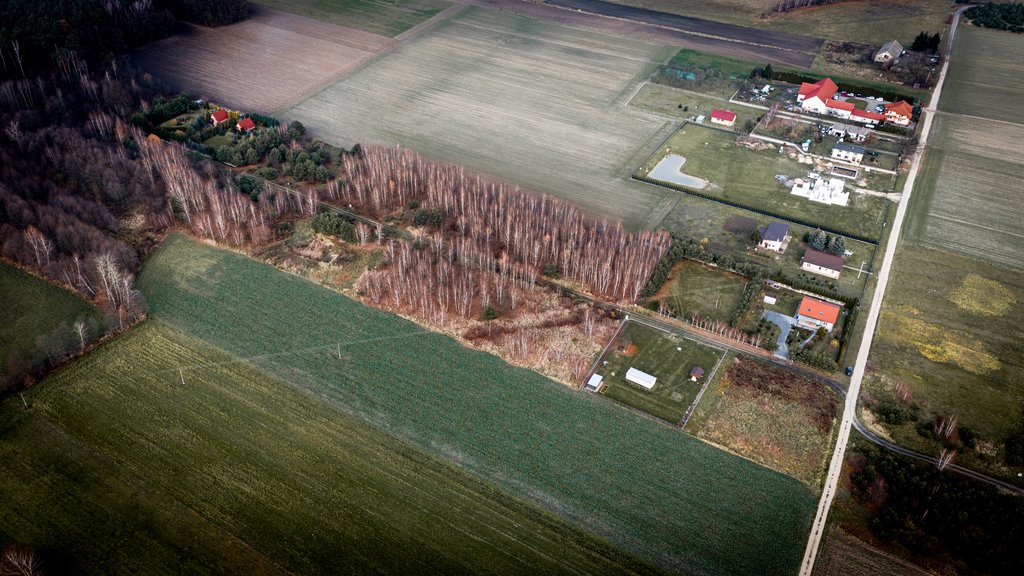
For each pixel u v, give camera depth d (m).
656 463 108.62
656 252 150.12
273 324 132.38
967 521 99.88
